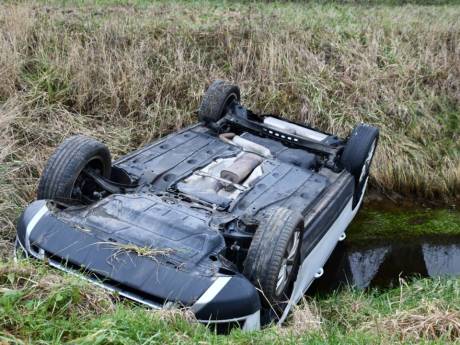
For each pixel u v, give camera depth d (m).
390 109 9.78
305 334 4.74
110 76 8.71
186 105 9.07
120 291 4.84
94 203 5.57
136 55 9.19
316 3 13.04
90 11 10.48
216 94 7.48
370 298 6.16
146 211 5.44
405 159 9.30
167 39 9.67
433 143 9.70
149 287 4.79
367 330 5.09
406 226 8.47
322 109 9.41
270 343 4.51
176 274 4.86
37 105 8.29
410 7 13.35
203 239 5.22
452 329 4.99
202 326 4.57
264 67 9.65
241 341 4.47
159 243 5.13
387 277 7.38
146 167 6.32
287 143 7.41
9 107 7.94
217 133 7.36
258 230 5.24
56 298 4.35
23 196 6.99
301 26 10.78
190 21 10.48
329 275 7.29
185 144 6.91
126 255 4.93
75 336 4.19
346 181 6.99
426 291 6.15
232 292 4.80
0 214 6.52
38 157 7.52
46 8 10.27
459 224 8.64
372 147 7.48
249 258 5.14
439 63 10.62
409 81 10.21
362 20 11.62
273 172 6.60
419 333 4.96
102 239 5.05
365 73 10.07
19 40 9.03
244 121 7.52
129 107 8.73
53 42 9.30
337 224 6.83
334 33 10.71
